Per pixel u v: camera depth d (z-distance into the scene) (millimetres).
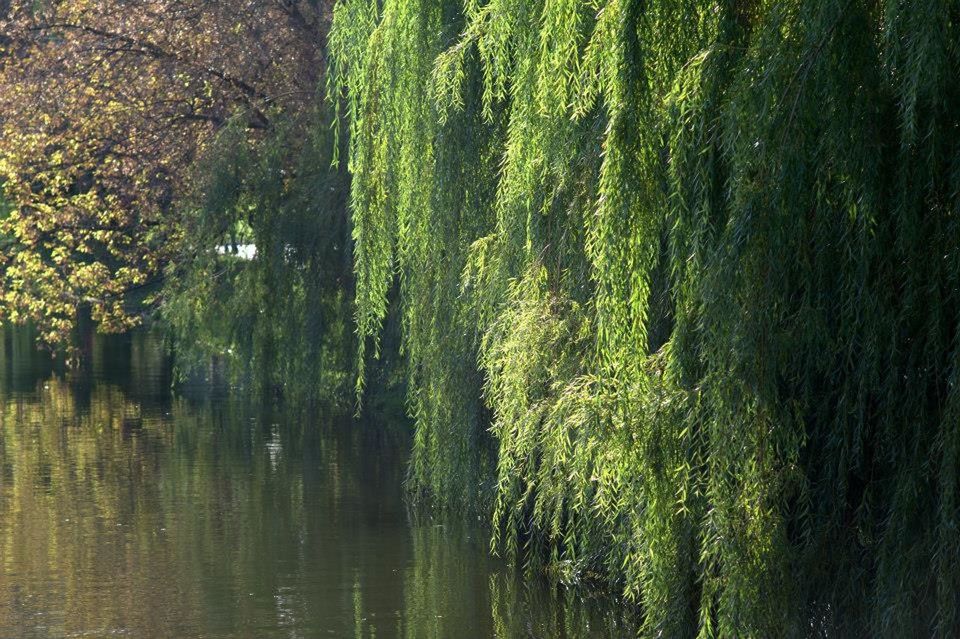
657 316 11227
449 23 14547
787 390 9352
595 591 13766
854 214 8359
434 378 16062
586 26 10977
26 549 16016
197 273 31438
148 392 34094
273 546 16141
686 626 9734
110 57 33969
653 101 9297
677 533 9711
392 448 24141
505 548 15836
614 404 9867
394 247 16859
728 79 8867
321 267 29016
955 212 8234
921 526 8555
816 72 8219
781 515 9125
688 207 9141
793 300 8977
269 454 23516
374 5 15227
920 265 8422
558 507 13055
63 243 36438
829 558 9133
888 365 8625
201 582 14359
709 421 9094
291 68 32312
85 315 57625
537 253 12602
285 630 12523
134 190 34156
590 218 11148
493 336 13703
